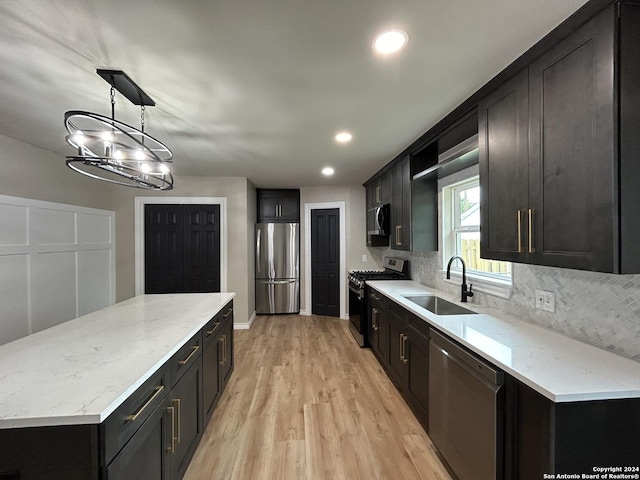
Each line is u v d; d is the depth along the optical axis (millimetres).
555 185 1365
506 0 1168
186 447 1786
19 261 2988
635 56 1103
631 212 1108
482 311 2262
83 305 3877
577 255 1259
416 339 2346
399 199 3502
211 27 1302
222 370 2660
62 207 3535
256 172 4375
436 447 1969
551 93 1386
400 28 1330
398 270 4266
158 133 2660
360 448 2070
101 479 1006
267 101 2023
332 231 5457
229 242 4754
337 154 3402
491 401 1369
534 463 1188
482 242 1920
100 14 1216
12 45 1415
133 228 4566
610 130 1121
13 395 1082
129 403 1176
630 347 1362
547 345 1534
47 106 2111
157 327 1921
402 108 2148
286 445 2105
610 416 1103
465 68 1648
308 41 1409
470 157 2490
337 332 4637
